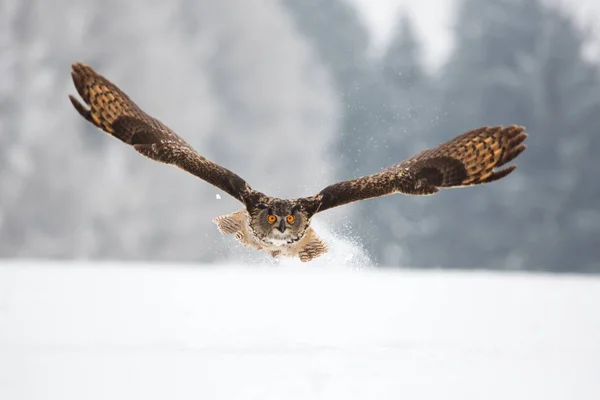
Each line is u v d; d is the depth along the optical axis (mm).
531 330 10438
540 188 51656
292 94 48375
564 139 54656
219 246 14125
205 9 49312
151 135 9047
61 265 19953
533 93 54875
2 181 38250
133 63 41781
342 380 7750
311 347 9180
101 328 10047
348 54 62000
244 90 48188
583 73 55875
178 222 38375
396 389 7504
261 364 8305
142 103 41688
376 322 10859
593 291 15039
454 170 9352
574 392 7473
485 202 50344
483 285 15906
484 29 57312
